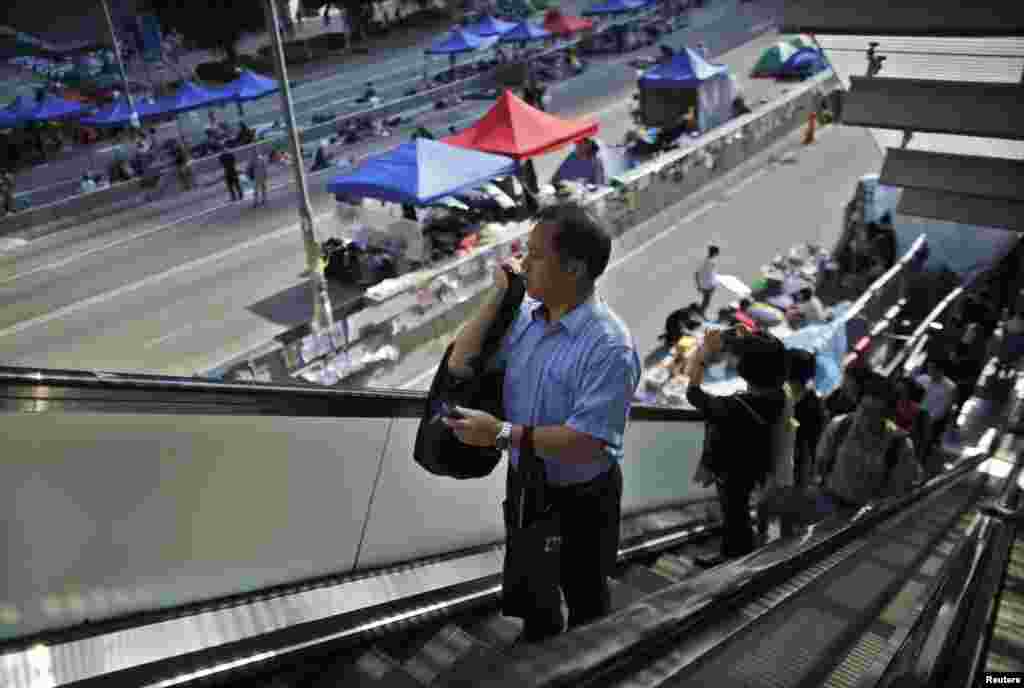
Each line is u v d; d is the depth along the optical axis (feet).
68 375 7.09
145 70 130.93
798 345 38.47
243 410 8.69
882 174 26.84
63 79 121.80
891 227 56.13
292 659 8.87
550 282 7.14
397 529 11.62
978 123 20.76
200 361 44.19
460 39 119.14
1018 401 32.14
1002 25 16.66
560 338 7.36
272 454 9.34
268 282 54.70
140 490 8.11
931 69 21.42
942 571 10.27
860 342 42.50
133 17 128.88
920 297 53.42
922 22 17.38
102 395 7.38
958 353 39.63
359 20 166.20
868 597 10.31
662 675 5.98
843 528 11.78
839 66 23.27
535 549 7.85
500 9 184.75
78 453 7.53
